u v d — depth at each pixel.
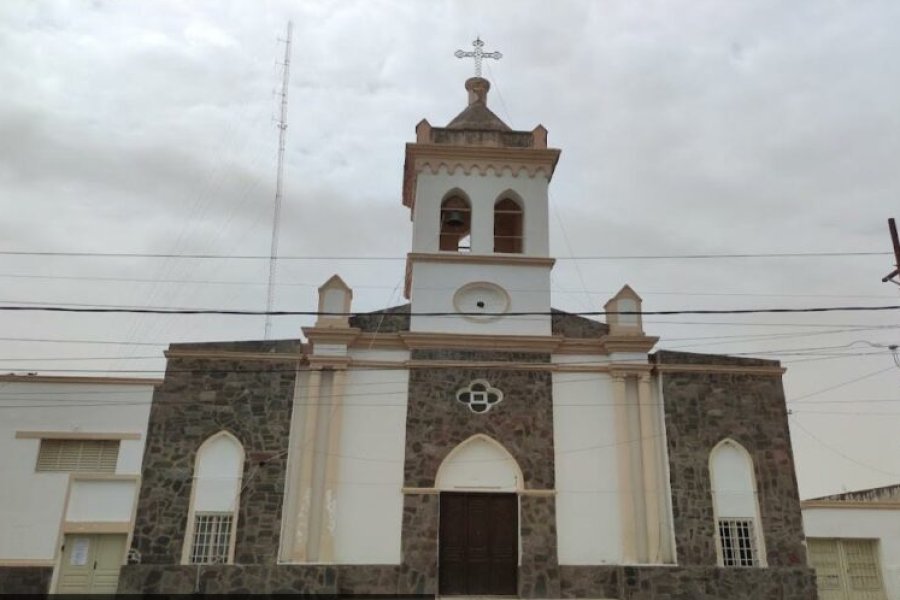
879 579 22.22
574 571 19.61
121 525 19.16
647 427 20.92
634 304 22.34
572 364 21.55
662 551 20.02
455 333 21.44
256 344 21.09
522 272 22.56
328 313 21.36
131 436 19.94
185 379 20.59
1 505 19.08
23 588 18.55
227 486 19.75
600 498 20.34
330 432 20.23
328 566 19.06
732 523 20.38
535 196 23.56
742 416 21.30
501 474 20.47
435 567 19.38
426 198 23.19
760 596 19.58
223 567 18.95
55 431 19.78
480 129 24.12
